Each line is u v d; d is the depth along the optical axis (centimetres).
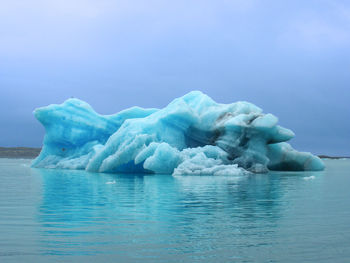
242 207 727
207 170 1794
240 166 1983
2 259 379
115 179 1502
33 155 8144
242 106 2209
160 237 472
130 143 1997
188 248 420
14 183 1295
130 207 720
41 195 925
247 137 2017
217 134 2167
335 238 470
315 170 2347
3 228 523
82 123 2544
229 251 410
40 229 516
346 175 1852
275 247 427
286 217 615
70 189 1081
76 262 370
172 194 955
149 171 2033
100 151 2139
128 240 456
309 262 375
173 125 2141
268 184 1273
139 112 2591
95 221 576
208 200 830
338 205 759
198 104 2378
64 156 2648
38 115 2555
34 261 372
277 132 2034
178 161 1898
